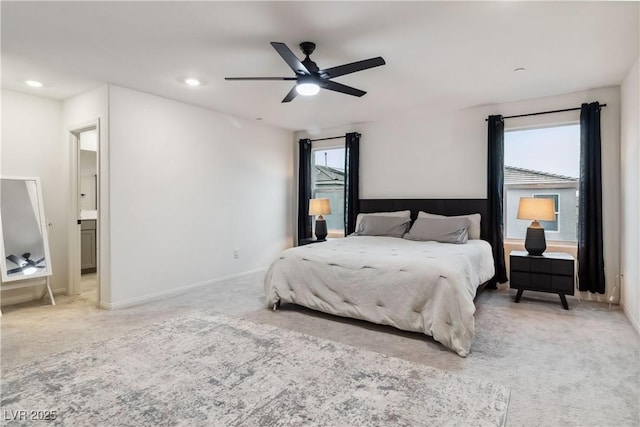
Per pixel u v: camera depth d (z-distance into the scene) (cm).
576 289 386
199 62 302
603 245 369
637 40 262
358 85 364
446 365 231
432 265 278
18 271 365
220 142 474
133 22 234
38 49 274
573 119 391
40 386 204
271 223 563
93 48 273
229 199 489
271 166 563
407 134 502
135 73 327
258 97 405
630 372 221
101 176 358
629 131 323
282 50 230
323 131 582
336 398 192
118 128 361
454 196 467
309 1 211
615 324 307
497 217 427
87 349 256
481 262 363
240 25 240
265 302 359
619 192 362
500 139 427
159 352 250
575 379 213
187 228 430
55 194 410
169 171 409
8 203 366
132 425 169
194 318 325
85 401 189
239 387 203
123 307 362
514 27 244
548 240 419
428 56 292
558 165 411
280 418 175
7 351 253
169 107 410
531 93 392
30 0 206
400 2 213
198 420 173
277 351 252
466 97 407
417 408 182
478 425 169
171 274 411
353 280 309
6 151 371
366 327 302
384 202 512
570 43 268
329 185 599
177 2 211
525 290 378
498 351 253
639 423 171
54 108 406
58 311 349
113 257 356
